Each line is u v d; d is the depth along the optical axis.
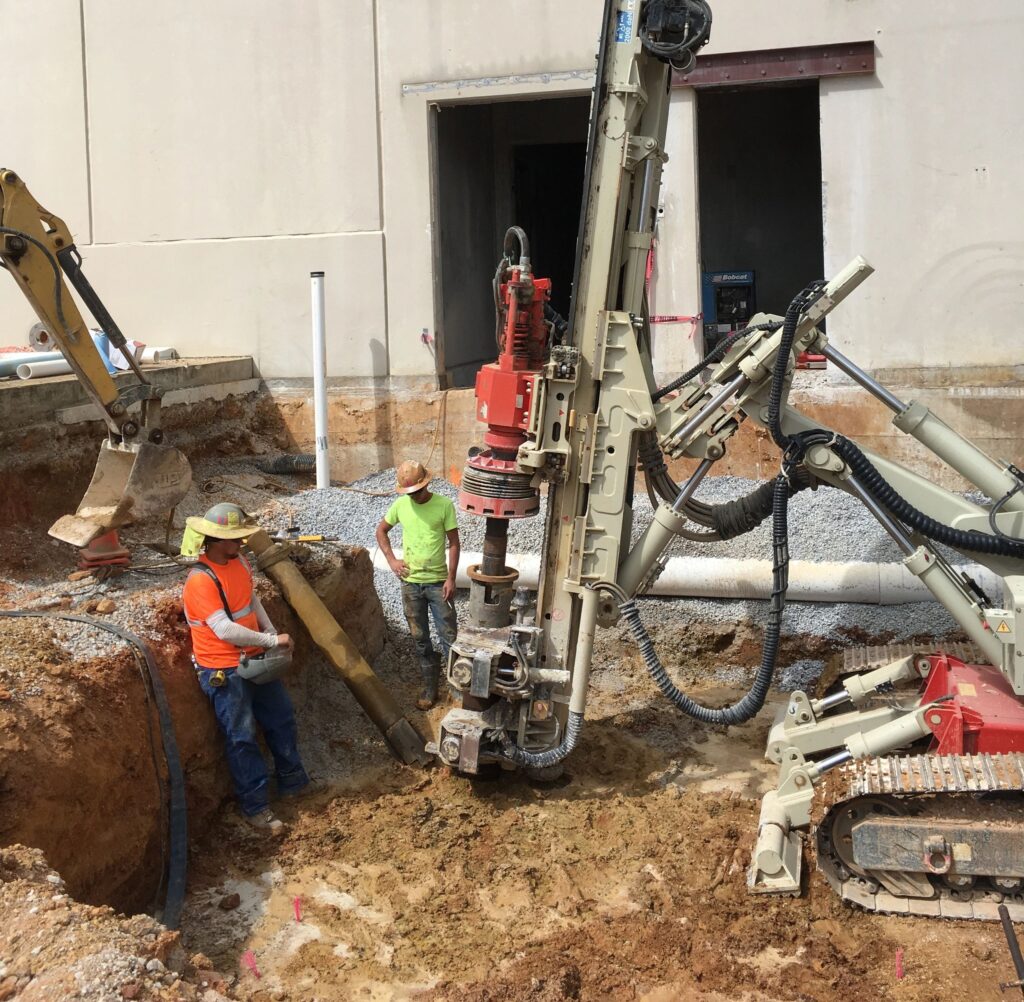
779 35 9.73
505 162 14.09
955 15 9.40
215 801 5.98
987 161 9.45
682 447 5.92
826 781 5.25
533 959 4.78
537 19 10.29
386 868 5.61
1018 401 9.50
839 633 8.11
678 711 7.55
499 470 6.16
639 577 6.16
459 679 6.07
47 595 6.53
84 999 3.45
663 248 10.21
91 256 11.55
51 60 11.40
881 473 5.62
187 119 11.19
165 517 8.75
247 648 5.88
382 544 7.57
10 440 7.63
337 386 11.12
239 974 4.73
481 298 13.53
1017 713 5.38
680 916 5.16
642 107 5.85
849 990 4.57
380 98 10.74
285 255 11.12
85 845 4.86
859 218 9.77
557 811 6.17
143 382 6.97
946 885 5.15
